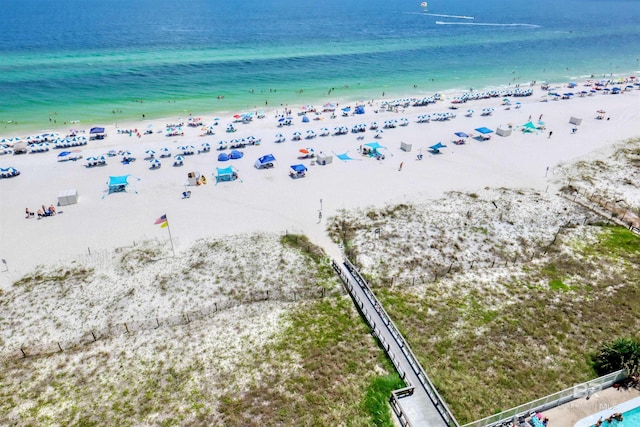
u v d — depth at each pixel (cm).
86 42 14525
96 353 2872
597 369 2736
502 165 5700
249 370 2730
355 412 2442
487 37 17338
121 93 9038
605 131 6912
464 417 2394
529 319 3144
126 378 2681
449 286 3491
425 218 4453
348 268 3694
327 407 2477
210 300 3338
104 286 3481
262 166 5622
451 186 5141
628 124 7244
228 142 6375
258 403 2508
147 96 8906
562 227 4288
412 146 6350
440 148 6247
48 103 8269
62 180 5178
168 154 5900
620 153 6000
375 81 10538
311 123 7381
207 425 2378
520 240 4084
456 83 10512
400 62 12638
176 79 10162
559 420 2316
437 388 2581
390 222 4391
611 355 2681
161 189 5009
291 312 3222
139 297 3366
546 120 7469
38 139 6322
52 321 3130
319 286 3484
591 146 6294
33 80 9688
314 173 5450
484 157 5953
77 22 19612
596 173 5400
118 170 5466
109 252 3894
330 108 8125
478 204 4706
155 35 16338
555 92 9244
